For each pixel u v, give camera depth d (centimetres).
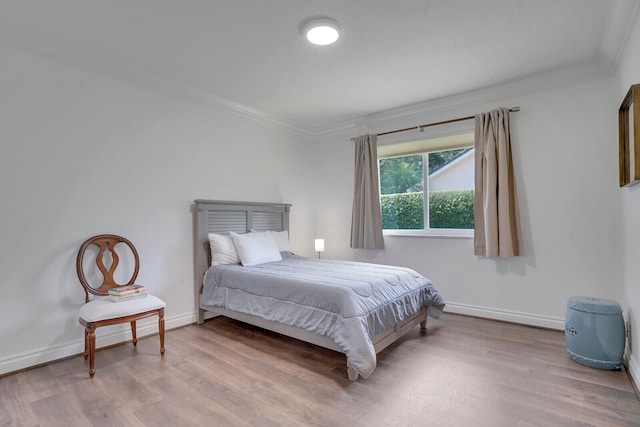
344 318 214
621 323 220
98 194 268
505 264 324
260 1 193
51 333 241
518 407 178
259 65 276
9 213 225
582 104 286
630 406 178
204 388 201
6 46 225
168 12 203
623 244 253
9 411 178
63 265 248
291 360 242
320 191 474
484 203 323
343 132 448
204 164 345
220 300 302
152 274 301
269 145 416
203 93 335
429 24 219
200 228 331
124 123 285
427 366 229
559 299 297
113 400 188
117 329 274
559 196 296
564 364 230
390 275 273
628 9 193
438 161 380
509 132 316
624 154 228
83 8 199
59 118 248
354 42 240
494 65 278
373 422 167
